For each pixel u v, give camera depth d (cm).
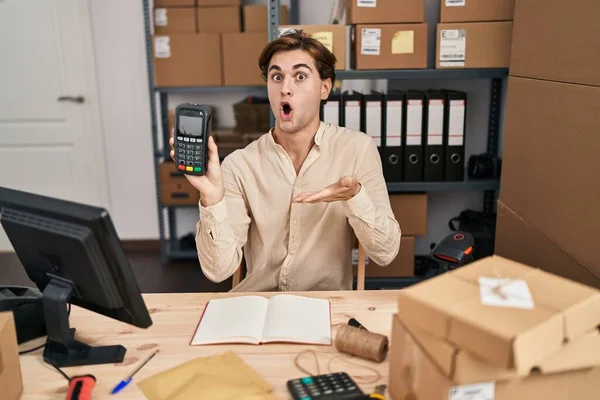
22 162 355
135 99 348
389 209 151
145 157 356
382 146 234
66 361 101
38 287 111
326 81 154
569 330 76
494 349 71
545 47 146
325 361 100
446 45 220
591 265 122
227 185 155
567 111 133
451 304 79
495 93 262
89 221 90
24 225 97
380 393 91
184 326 114
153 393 92
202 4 296
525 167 160
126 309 100
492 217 262
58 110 348
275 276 158
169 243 358
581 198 127
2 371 86
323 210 153
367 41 220
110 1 334
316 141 153
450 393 75
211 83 301
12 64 341
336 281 157
